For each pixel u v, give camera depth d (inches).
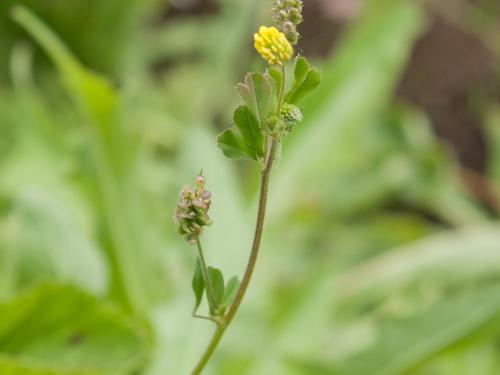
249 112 12.1
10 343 16.6
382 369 20.9
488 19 44.6
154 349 18.1
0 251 19.1
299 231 31.6
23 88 27.9
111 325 16.8
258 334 20.5
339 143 26.4
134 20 37.7
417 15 28.3
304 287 23.0
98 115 21.2
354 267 31.9
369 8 29.6
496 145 39.7
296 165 26.0
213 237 22.1
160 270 21.8
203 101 37.5
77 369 16.6
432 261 27.8
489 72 44.9
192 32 41.1
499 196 38.0
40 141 26.5
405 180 35.5
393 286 27.3
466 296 21.1
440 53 45.2
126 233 21.6
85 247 19.3
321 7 43.6
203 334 19.5
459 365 25.0
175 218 12.1
